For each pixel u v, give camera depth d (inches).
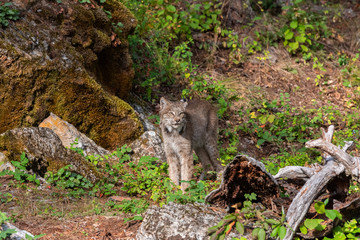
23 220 248.1
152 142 388.5
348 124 492.4
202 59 561.0
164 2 564.7
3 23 346.9
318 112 505.7
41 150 313.1
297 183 256.7
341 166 221.5
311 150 439.2
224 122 477.1
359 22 679.1
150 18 531.2
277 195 236.2
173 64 513.0
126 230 244.4
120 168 349.7
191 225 221.6
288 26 633.0
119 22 427.8
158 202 295.4
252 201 244.2
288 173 250.1
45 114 359.3
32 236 221.1
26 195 277.3
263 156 442.3
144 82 466.6
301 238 220.4
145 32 527.8
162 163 373.7
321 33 652.1
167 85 499.2
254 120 488.1
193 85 498.0
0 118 347.9
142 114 430.9
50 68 354.0
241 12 629.9
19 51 343.9
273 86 550.0
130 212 271.3
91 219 256.4
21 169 295.6
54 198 282.5
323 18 666.2
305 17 648.4
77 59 369.7
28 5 369.1
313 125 483.5
